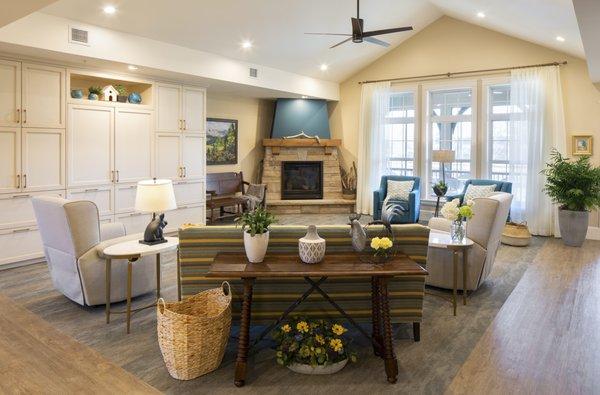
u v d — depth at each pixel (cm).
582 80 666
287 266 256
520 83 711
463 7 665
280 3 573
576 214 602
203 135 698
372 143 877
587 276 466
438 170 828
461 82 783
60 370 239
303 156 902
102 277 355
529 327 331
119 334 313
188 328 247
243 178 882
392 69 856
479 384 250
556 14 507
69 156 522
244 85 707
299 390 244
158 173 629
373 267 255
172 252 550
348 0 616
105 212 564
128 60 528
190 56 605
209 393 240
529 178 704
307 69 805
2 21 326
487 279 456
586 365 273
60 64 509
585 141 665
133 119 593
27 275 454
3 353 260
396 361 255
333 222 791
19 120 476
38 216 366
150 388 223
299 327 271
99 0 457
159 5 496
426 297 398
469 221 401
